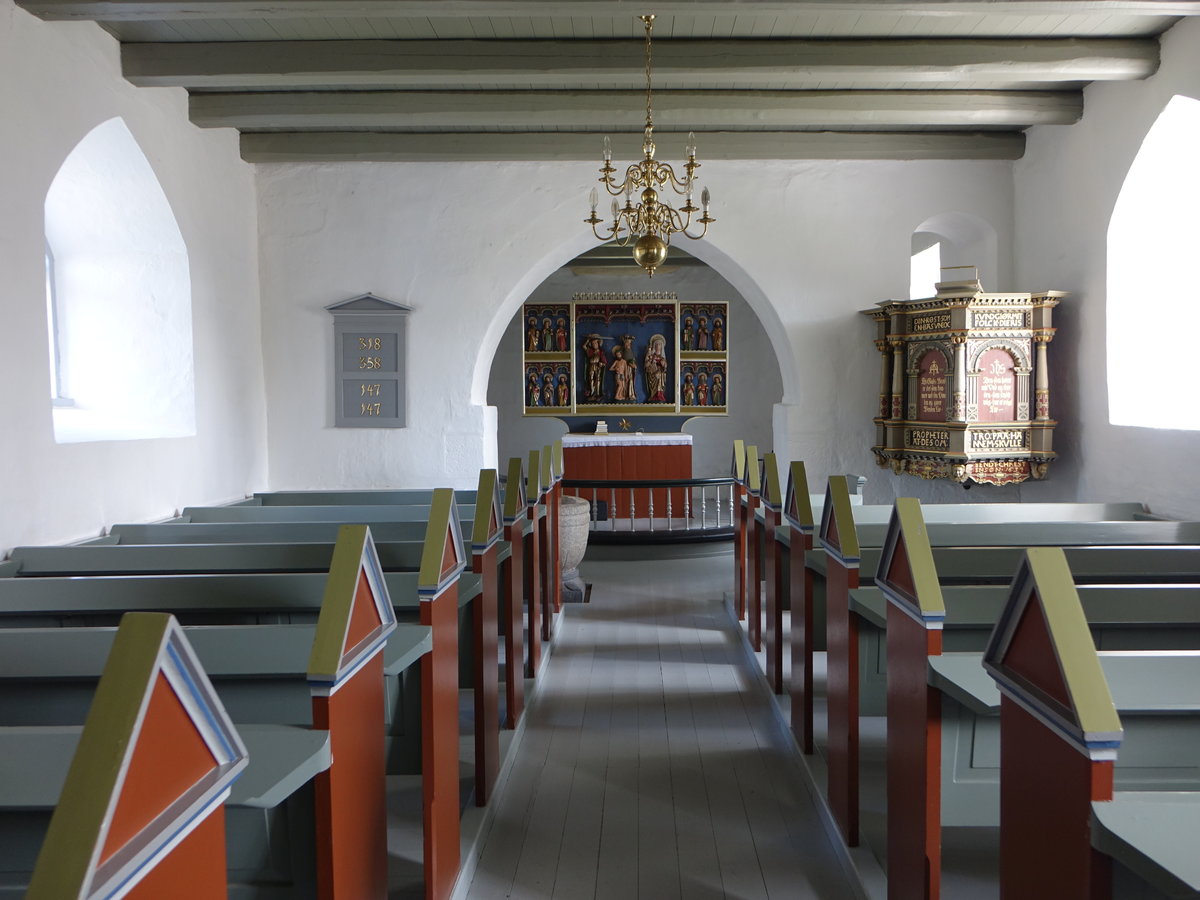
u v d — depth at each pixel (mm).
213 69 5555
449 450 7762
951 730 2617
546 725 4598
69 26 4953
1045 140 7184
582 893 3025
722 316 12719
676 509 11305
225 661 2314
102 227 6117
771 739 4395
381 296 7695
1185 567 3676
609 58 5641
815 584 4160
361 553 2041
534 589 5191
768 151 7359
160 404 6352
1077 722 1460
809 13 5266
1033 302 6738
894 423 7473
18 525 4457
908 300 7227
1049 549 1640
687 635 6316
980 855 3025
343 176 7668
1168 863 1178
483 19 5312
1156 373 6379
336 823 1932
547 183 7645
